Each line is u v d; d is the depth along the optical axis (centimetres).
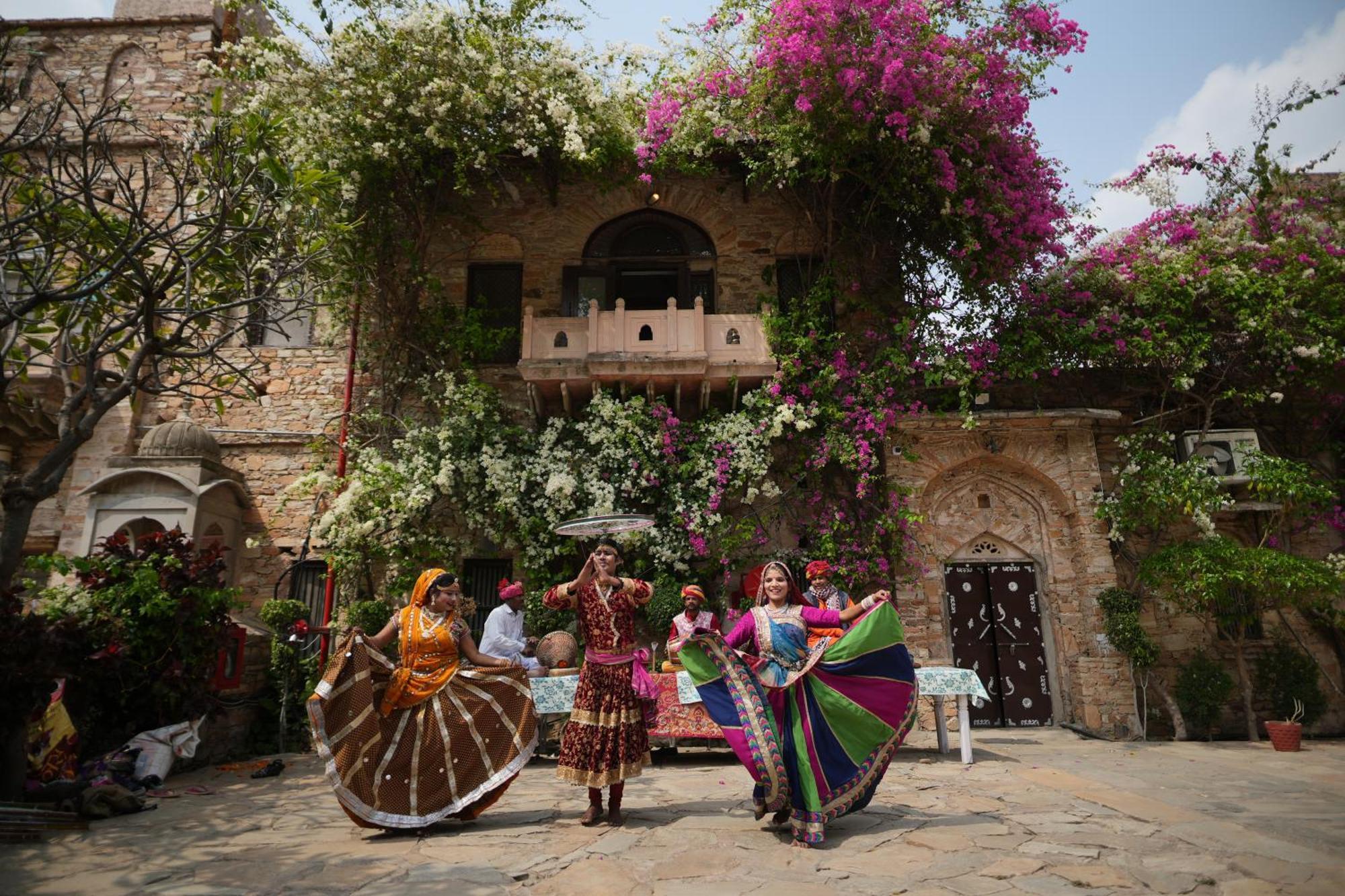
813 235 1158
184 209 671
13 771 512
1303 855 371
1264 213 1084
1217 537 949
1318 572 891
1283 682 996
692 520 999
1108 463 1085
